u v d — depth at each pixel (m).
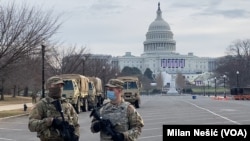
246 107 44.25
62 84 6.80
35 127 6.46
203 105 50.53
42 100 6.72
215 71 154.00
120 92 6.56
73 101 32.75
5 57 28.77
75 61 58.59
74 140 6.50
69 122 6.69
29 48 29.56
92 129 6.40
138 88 44.28
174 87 169.50
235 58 137.38
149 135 18.62
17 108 41.34
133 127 6.48
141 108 43.84
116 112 6.44
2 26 28.53
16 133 20.06
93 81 42.12
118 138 6.21
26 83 63.16
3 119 28.64
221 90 161.25
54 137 6.48
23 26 29.34
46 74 55.59
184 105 51.00
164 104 55.19
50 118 6.42
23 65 32.91
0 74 30.59
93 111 6.37
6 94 95.94
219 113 33.38
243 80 130.75
